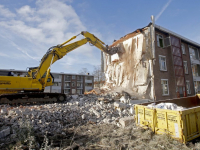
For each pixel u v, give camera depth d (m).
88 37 12.53
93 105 8.82
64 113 7.04
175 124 4.15
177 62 14.93
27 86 9.41
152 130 4.83
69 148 3.99
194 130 4.31
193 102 8.93
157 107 5.04
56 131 5.35
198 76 19.58
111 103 9.79
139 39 13.83
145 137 4.64
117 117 7.10
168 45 14.55
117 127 5.99
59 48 10.70
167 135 4.32
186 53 18.12
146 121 5.13
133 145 4.25
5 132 4.45
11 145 3.89
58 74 43.47
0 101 8.62
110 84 17.00
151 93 12.44
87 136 4.99
